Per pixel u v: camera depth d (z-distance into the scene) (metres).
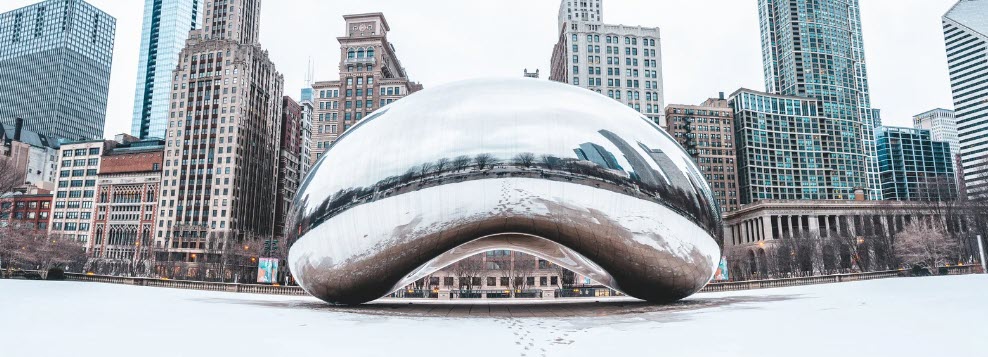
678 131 148.88
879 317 9.83
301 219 13.08
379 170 12.11
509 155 11.74
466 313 12.52
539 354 6.57
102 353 6.35
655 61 128.50
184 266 99.69
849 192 163.38
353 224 12.16
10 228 65.06
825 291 20.66
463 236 12.05
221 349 6.73
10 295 15.30
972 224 60.84
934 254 62.19
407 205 11.80
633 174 12.19
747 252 97.31
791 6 198.25
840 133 167.88
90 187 127.81
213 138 119.69
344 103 111.56
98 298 15.45
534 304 17.33
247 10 140.25
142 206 122.56
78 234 125.31
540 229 12.08
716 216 13.81
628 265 12.83
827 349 6.60
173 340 7.35
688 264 13.16
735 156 150.12
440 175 11.72
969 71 186.62
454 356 6.45
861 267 69.69
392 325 9.55
